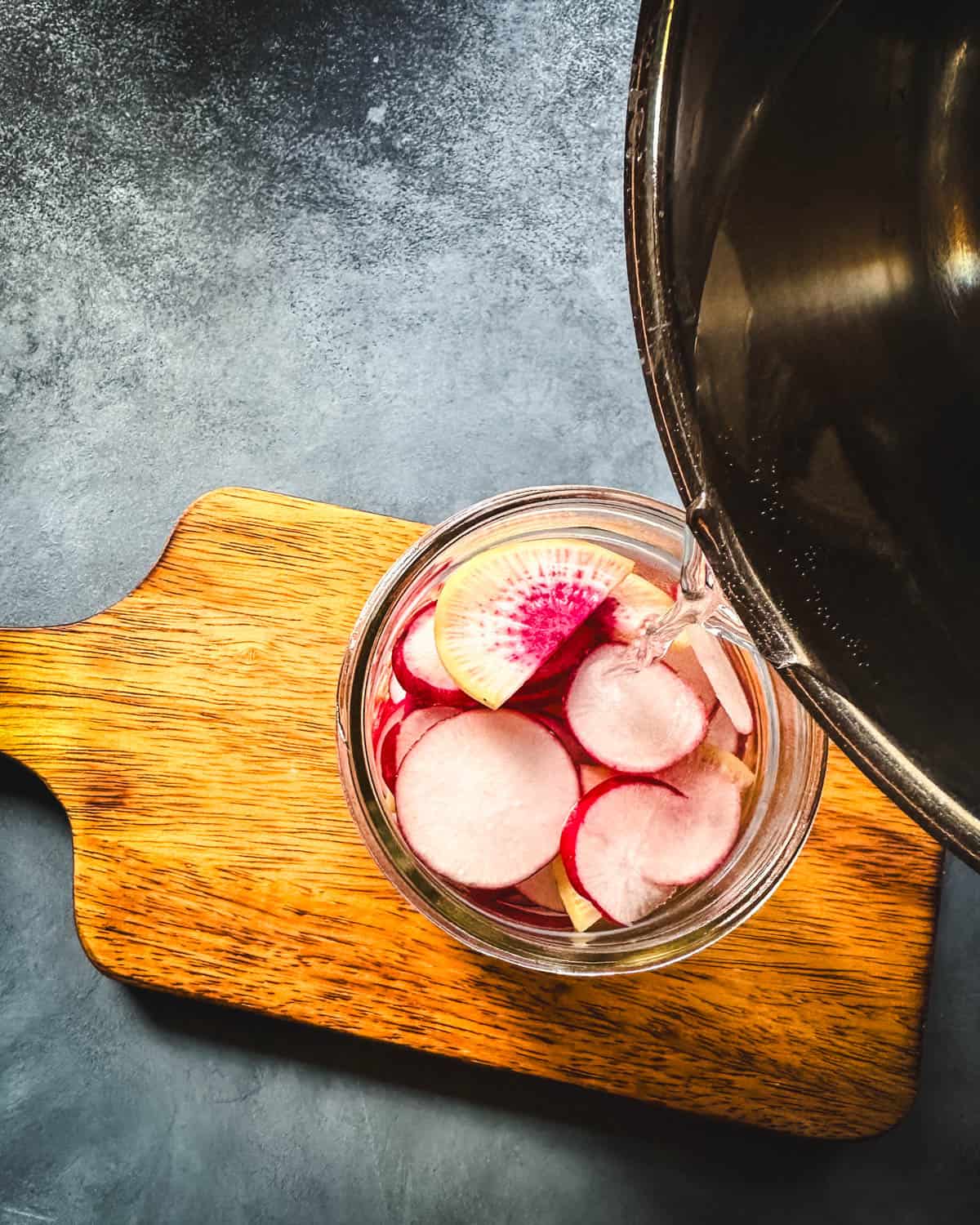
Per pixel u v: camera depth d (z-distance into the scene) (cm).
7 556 46
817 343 23
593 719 33
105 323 47
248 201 48
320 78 48
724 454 22
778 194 22
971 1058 43
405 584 32
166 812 38
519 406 47
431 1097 42
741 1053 37
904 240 23
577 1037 37
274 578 39
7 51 48
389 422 47
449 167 48
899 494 23
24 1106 42
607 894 32
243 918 37
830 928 37
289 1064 42
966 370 23
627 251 22
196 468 46
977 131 22
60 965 43
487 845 33
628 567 33
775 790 32
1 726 38
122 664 38
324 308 47
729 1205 42
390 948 37
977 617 23
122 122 48
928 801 22
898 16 22
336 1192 42
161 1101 42
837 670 23
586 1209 42
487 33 49
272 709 38
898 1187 43
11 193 48
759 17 21
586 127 48
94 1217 42
